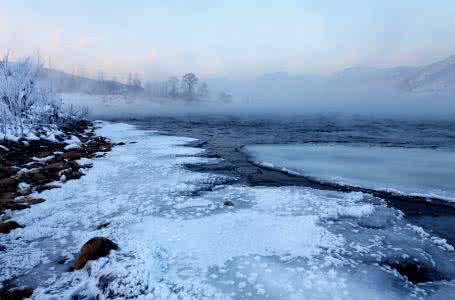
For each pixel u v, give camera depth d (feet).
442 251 31.09
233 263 27.14
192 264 27.02
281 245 30.63
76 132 124.36
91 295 23.45
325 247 30.63
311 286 23.99
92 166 66.44
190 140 112.68
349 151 90.22
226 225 35.19
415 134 135.23
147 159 75.66
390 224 37.24
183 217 38.17
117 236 32.40
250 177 60.90
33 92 111.65
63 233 34.17
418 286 25.07
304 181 58.18
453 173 63.26
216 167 69.31
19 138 81.51
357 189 52.75
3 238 32.71
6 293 23.40
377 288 23.98
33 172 56.70
